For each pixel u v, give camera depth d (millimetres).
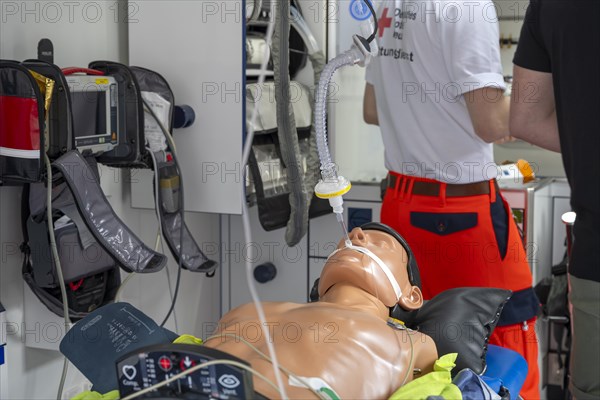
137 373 1234
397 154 2555
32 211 2242
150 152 2410
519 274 2514
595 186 1746
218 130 2566
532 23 1919
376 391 1481
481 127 2336
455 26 2303
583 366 1849
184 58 2570
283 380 1380
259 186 2695
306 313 1594
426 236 2496
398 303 1897
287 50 2635
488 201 2455
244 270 3359
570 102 1771
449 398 1445
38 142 2012
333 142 3098
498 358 1973
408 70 2445
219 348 1497
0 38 2264
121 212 2791
